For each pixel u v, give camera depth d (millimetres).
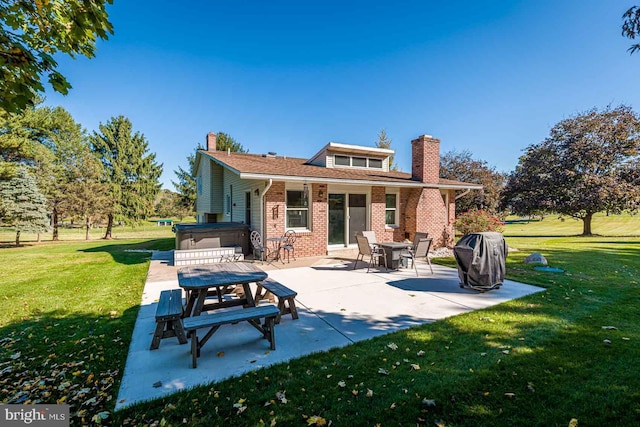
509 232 22641
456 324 4055
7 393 2590
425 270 7773
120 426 2174
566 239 16250
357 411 2297
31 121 20625
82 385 2699
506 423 2139
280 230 9391
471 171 24109
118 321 4285
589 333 3617
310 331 3910
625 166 17812
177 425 2178
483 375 2754
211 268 4766
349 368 2945
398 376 2775
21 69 2471
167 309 3598
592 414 2215
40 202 17719
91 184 21469
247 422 2201
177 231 9656
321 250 10148
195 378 2807
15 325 4148
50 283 6582
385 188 11445
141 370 2953
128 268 8250
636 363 2902
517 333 3689
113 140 28656
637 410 2244
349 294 5598
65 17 2531
